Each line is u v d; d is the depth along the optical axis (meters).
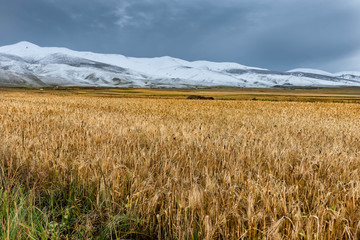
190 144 5.17
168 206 2.61
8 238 2.04
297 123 10.75
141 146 5.37
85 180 3.35
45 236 2.21
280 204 2.47
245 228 2.32
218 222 2.24
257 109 21.06
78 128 6.94
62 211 2.75
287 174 3.51
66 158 3.90
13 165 3.88
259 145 5.15
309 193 2.91
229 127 8.46
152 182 3.11
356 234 2.16
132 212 2.67
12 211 2.48
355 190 2.73
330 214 2.30
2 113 11.08
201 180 3.27
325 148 5.13
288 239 2.12
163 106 22.36
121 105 23.09
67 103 24.69
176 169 3.49
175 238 2.35
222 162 4.04
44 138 5.29
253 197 2.58
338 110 21.56
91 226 2.56
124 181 3.19
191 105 25.61
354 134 7.55
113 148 4.66
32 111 12.73
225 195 2.67
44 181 3.37
